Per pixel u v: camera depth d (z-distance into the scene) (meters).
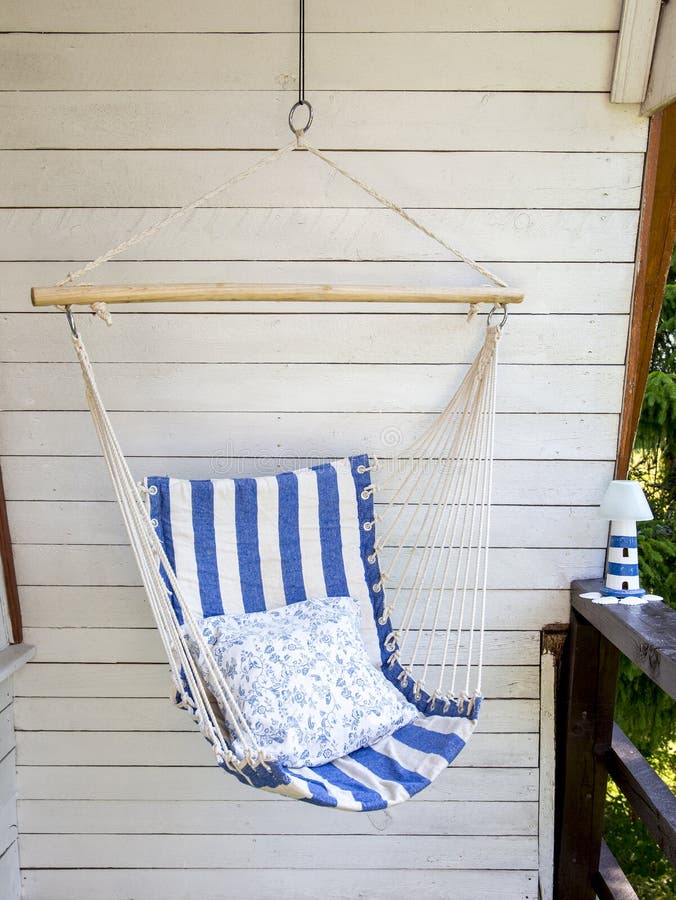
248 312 1.98
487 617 2.20
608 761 2.13
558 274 1.96
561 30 1.80
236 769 1.42
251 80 1.83
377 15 1.79
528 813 2.26
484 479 1.80
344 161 1.88
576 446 2.08
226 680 1.70
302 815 2.25
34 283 1.95
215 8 1.78
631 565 2.01
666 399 3.29
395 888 2.29
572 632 2.15
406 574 2.12
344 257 1.95
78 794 2.26
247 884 2.29
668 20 1.69
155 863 2.29
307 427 2.07
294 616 1.85
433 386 2.04
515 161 1.88
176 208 1.91
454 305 1.98
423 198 1.91
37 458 2.07
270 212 1.92
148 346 2.00
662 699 3.35
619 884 2.13
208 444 2.08
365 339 2.00
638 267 1.94
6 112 1.84
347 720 1.67
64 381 2.02
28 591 2.17
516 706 2.23
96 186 1.89
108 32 1.79
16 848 2.27
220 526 1.90
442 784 2.25
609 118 1.86
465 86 1.84
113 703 2.22
